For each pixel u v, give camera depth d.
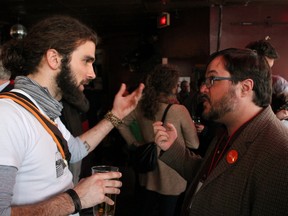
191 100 3.50
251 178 1.02
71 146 1.37
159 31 7.02
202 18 5.72
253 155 1.05
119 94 1.57
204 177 1.30
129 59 8.46
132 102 1.57
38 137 0.96
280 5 5.35
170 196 2.37
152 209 2.48
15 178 0.89
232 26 5.48
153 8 6.00
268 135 1.05
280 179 0.94
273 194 0.95
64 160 1.07
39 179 0.96
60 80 1.09
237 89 1.18
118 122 1.55
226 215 1.07
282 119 1.94
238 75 1.16
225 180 1.10
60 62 1.07
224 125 1.34
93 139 1.49
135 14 6.71
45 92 1.06
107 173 1.06
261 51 1.99
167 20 5.75
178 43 6.27
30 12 6.42
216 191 1.11
